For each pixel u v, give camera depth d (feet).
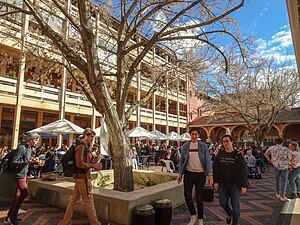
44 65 35.35
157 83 29.86
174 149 47.85
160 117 104.63
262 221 17.20
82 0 19.79
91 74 19.97
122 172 20.67
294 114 98.68
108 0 27.48
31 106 58.39
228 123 111.34
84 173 14.38
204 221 17.02
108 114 20.31
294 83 65.67
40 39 37.17
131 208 15.43
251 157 41.34
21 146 15.70
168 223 15.98
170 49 31.17
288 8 16.92
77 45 31.37
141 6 25.71
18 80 56.08
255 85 67.05
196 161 15.99
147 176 28.58
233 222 14.25
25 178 15.98
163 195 18.62
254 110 73.46
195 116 131.75
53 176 23.45
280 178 24.99
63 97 64.90
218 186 15.24
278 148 24.50
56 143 67.36
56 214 17.74
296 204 22.02
